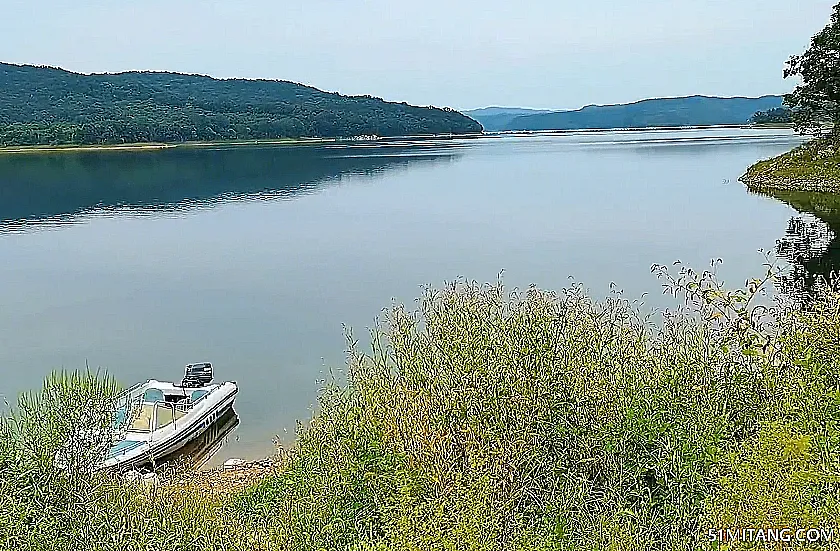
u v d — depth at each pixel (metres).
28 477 9.84
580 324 11.58
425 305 14.00
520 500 9.53
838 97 64.81
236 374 22.81
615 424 10.04
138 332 27.94
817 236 43.88
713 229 48.34
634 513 9.23
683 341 11.51
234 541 10.91
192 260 42.06
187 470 15.81
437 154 144.38
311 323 28.66
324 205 66.69
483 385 10.43
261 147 176.62
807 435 9.22
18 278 37.66
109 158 132.00
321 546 10.43
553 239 47.06
